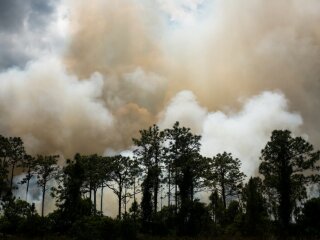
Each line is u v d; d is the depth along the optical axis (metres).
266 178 48.88
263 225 38.12
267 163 49.25
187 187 47.44
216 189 58.72
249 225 38.25
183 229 41.09
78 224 33.97
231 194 61.88
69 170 45.34
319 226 35.91
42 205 60.84
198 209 42.12
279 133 49.19
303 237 33.59
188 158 57.25
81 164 46.03
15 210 40.84
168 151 58.03
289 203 39.84
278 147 48.56
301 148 48.00
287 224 38.69
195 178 56.38
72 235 34.41
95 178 56.09
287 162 47.25
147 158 57.81
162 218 45.81
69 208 41.78
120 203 55.31
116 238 33.06
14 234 37.94
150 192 48.00
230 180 61.72
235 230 40.56
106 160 56.06
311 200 38.28
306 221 37.09
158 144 58.31
